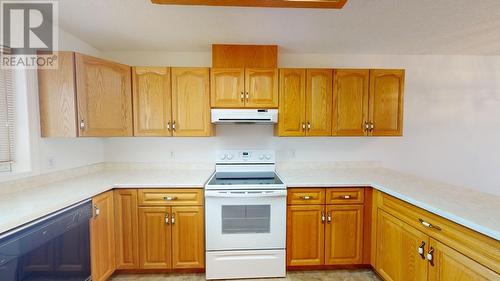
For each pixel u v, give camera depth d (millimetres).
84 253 1646
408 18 1824
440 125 2744
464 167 2773
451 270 1278
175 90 2287
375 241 2053
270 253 2066
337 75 2330
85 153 2369
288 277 2098
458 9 1684
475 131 2758
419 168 2770
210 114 2295
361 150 2748
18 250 1163
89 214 1683
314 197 2090
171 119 2293
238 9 1679
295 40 2271
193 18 1821
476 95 2748
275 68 2297
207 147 2676
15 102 1731
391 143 2750
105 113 2059
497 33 2109
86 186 1861
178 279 2072
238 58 2354
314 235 2105
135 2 1591
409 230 1616
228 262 2049
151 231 2057
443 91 2729
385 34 2137
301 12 1728
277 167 2697
